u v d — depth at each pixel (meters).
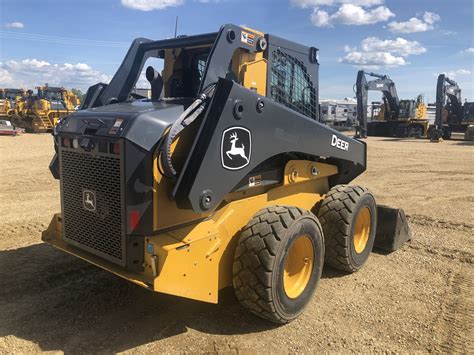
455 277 4.86
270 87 4.20
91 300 4.07
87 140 3.31
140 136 3.06
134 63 4.41
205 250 3.34
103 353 3.25
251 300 3.53
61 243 3.82
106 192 3.26
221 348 3.36
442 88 27.75
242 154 3.39
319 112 5.09
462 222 7.09
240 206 3.76
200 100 3.23
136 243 3.21
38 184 9.77
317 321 3.83
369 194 5.00
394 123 33.75
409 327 3.77
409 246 5.88
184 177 3.13
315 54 4.87
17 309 3.88
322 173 4.81
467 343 3.53
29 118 28.53
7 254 5.21
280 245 3.49
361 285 4.62
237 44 3.70
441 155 18.12
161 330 3.59
